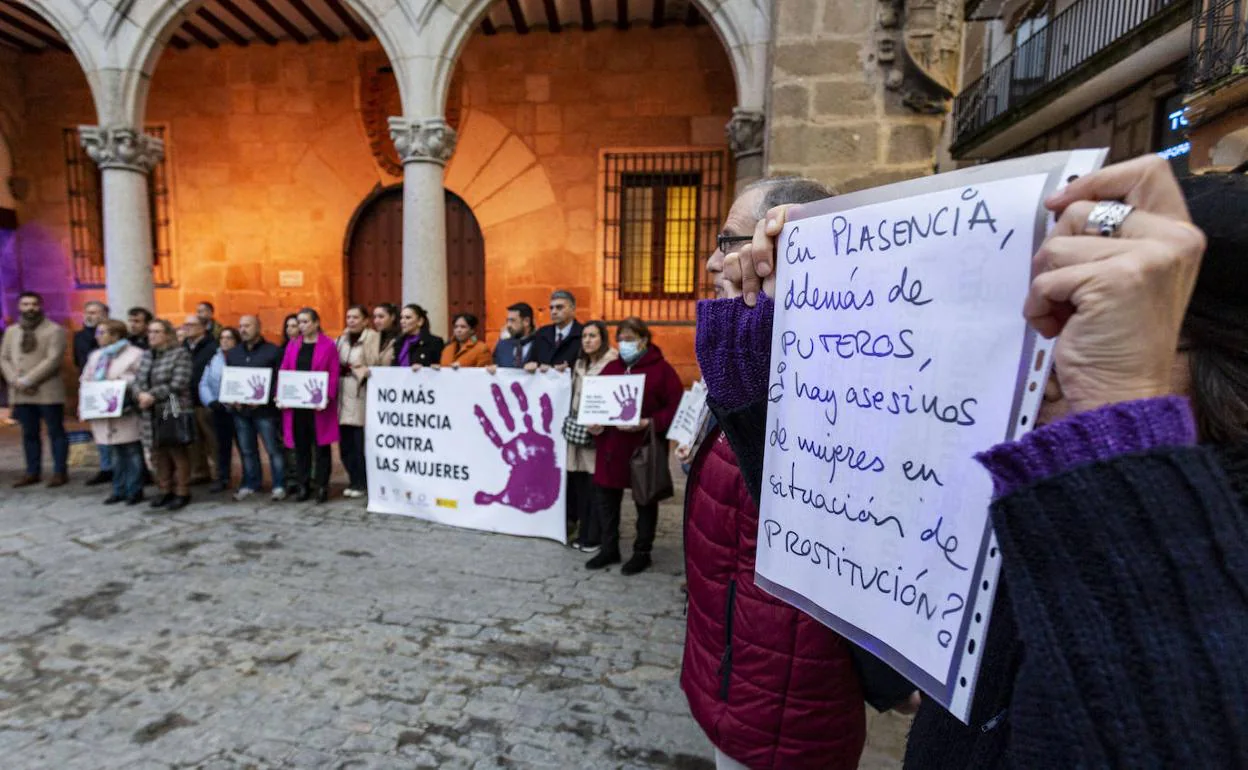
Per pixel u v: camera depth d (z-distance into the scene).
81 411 5.79
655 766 2.50
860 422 0.84
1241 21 5.43
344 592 4.06
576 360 5.17
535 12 9.49
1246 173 0.65
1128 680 0.49
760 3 6.54
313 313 6.03
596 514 4.82
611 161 9.96
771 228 1.03
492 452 5.27
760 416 1.12
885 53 4.63
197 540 5.02
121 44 7.57
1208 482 0.51
